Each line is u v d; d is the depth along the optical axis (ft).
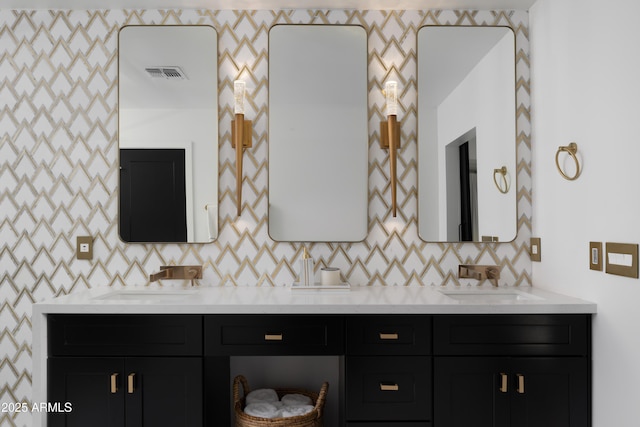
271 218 7.48
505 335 5.81
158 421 5.82
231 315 5.85
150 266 7.52
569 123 6.34
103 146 7.55
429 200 7.52
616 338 5.34
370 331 5.84
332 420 7.78
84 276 7.54
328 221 7.49
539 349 5.81
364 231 7.51
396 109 7.23
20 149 7.53
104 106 7.55
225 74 7.58
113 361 5.86
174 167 7.50
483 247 7.55
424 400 5.80
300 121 7.52
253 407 6.65
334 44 7.54
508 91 7.59
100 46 7.57
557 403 5.79
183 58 7.54
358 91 7.54
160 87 7.53
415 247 7.55
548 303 5.79
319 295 6.57
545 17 7.03
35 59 7.55
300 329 5.86
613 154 5.37
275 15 7.61
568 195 6.39
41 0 7.25
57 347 5.86
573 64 6.23
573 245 6.26
